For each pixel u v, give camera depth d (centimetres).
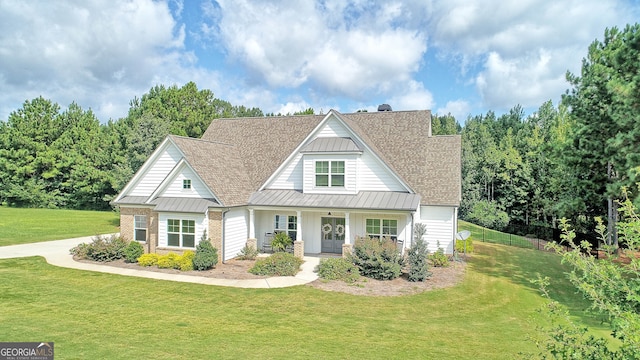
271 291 1577
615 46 2050
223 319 1242
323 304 1427
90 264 2022
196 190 2156
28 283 1623
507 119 7444
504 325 1268
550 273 2053
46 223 3778
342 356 976
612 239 2641
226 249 2112
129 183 2336
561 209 2336
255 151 2722
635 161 1631
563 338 551
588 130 1994
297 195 2286
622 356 483
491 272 2031
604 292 559
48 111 5934
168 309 1333
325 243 2361
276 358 947
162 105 4700
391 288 1661
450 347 1062
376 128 2655
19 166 5591
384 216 2247
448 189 2267
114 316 1243
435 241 2283
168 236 2158
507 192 4531
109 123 6600
